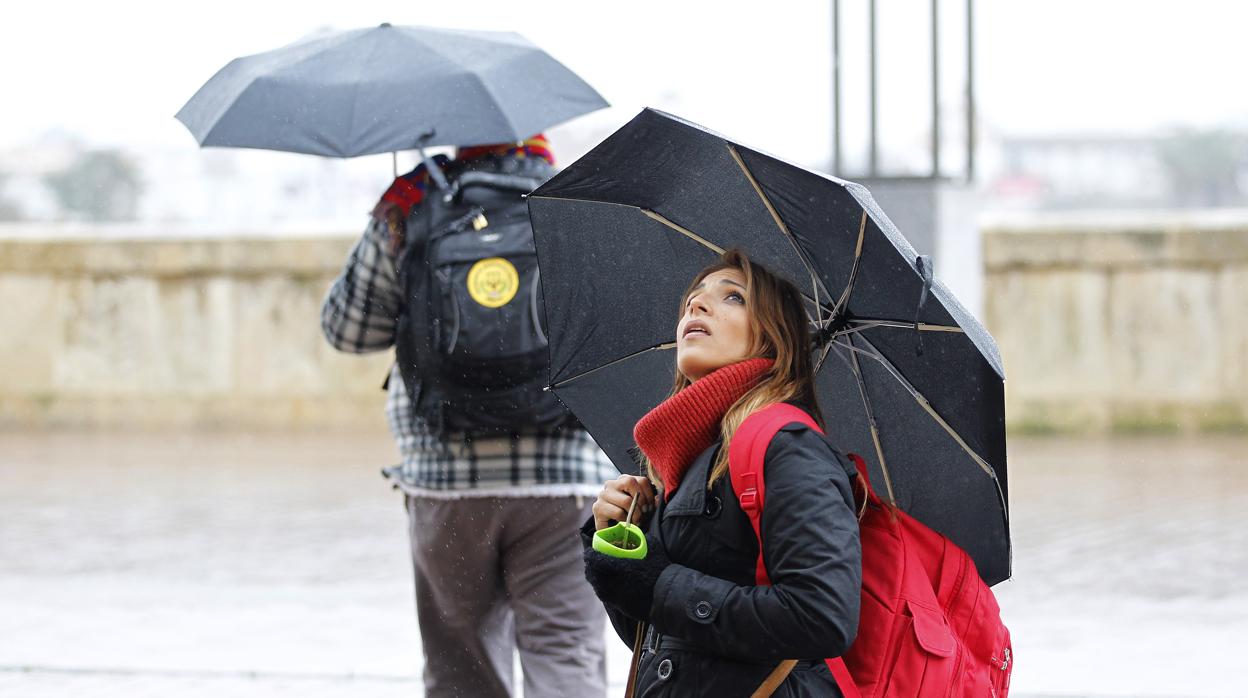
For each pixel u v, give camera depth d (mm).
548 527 8539
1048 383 27719
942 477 5734
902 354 5539
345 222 32438
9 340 29734
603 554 5273
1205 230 27250
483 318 8258
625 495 5797
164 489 22641
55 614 14586
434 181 8531
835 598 4879
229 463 25359
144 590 15664
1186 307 27469
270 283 29453
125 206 51562
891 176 16219
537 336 8312
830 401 5863
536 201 6094
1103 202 84000
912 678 5281
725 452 5281
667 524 5414
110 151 52250
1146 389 27641
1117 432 27625
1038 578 16109
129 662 12727
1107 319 27562
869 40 16250
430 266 8328
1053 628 13875
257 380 29562
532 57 9180
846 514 5047
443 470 8539
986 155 86000
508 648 9000
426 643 8922
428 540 8672
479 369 8281
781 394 5379
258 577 16328
